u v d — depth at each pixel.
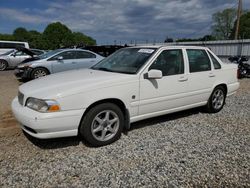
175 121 4.96
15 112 3.56
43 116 3.20
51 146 3.69
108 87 3.67
